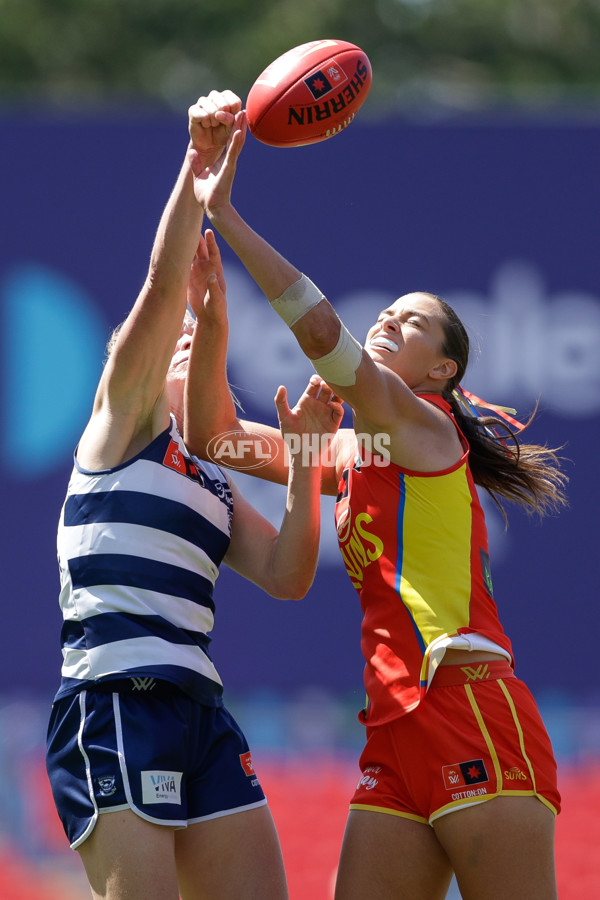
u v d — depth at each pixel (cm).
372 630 1228
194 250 1182
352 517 1242
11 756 2648
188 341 1447
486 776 1148
